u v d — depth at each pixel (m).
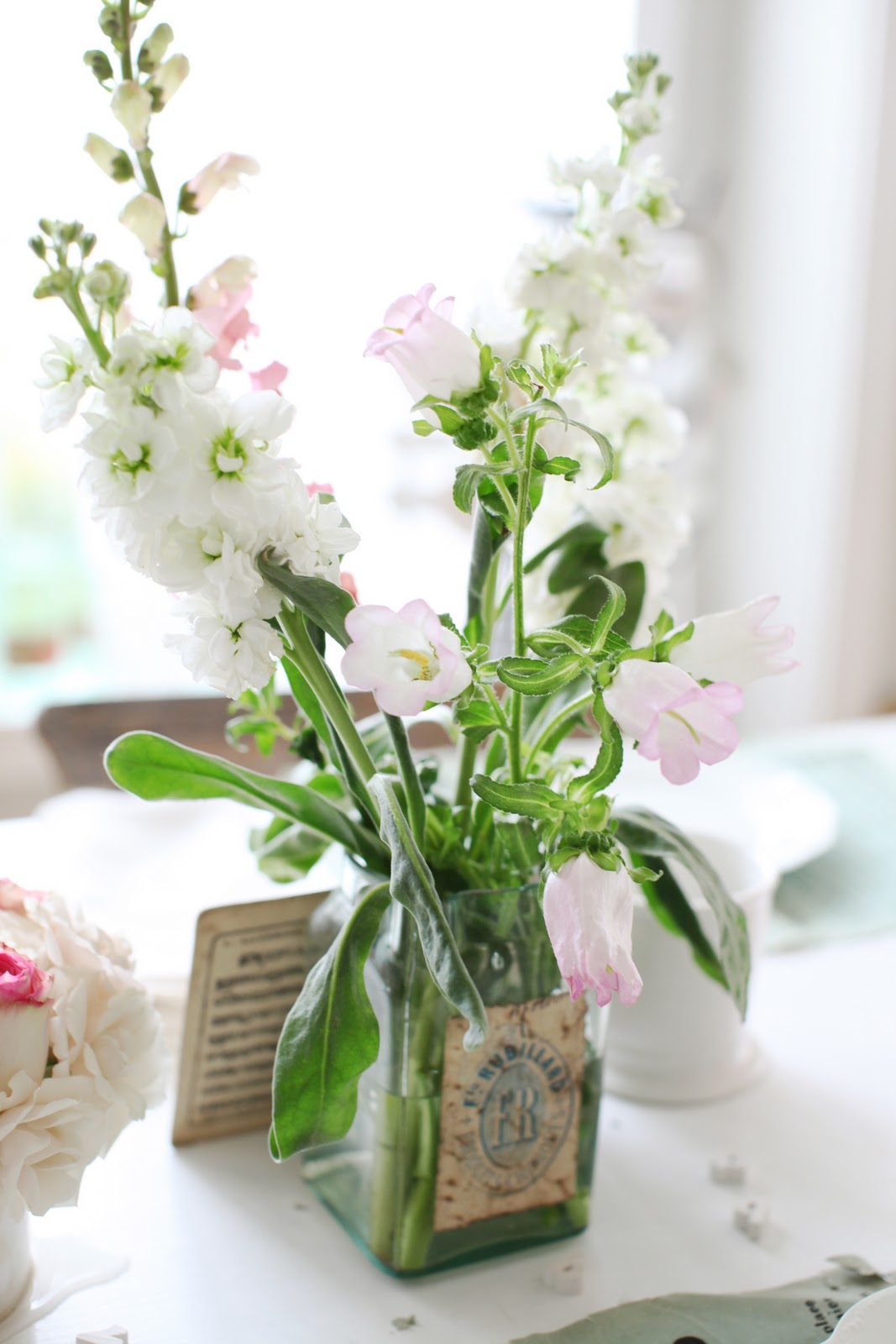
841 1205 0.62
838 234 1.69
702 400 1.82
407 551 1.72
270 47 1.48
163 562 0.44
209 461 0.43
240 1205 0.61
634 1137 0.68
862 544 1.79
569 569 0.62
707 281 1.78
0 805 1.81
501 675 0.42
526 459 0.45
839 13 1.63
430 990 0.52
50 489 1.78
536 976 0.54
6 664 1.84
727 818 1.09
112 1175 0.63
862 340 1.70
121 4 0.47
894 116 1.64
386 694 0.41
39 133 1.42
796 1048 0.77
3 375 1.68
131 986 0.53
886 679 1.89
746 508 1.87
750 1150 0.67
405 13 1.53
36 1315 0.52
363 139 1.55
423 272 1.61
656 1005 0.70
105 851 1.00
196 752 0.56
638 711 0.40
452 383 0.44
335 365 1.63
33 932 0.54
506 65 1.59
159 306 0.49
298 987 0.66
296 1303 0.54
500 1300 0.54
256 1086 0.67
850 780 1.27
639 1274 0.56
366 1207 0.56
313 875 0.85
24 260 1.46
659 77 0.62
